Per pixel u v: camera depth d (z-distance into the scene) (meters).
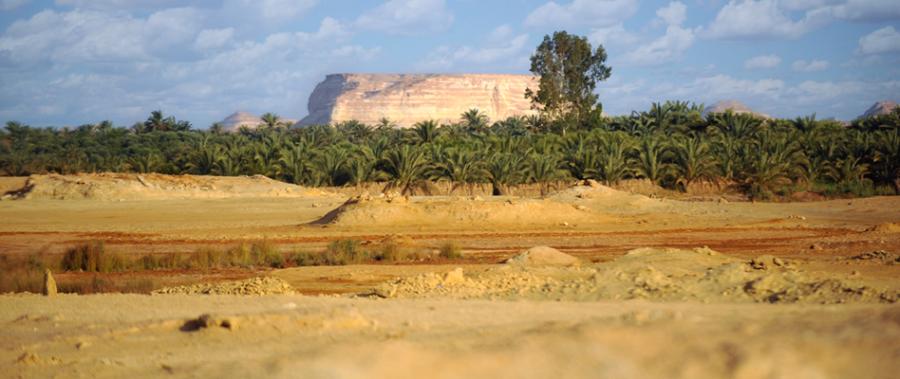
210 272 30.89
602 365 7.71
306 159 92.50
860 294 15.07
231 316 11.55
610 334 8.36
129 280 26.69
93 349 11.33
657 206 59.69
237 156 95.12
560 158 93.31
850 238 38.72
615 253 35.69
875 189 83.50
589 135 107.56
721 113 117.06
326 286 25.58
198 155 95.19
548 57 138.00
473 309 13.10
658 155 90.94
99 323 13.38
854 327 8.14
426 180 88.69
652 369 7.59
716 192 86.62
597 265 25.12
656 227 47.88
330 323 11.18
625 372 7.56
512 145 102.62
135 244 41.94
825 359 7.44
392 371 8.41
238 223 54.31
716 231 45.84
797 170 86.12
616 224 49.50
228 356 10.09
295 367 8.88
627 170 89.44
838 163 86.62
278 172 91.00
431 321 11.57
